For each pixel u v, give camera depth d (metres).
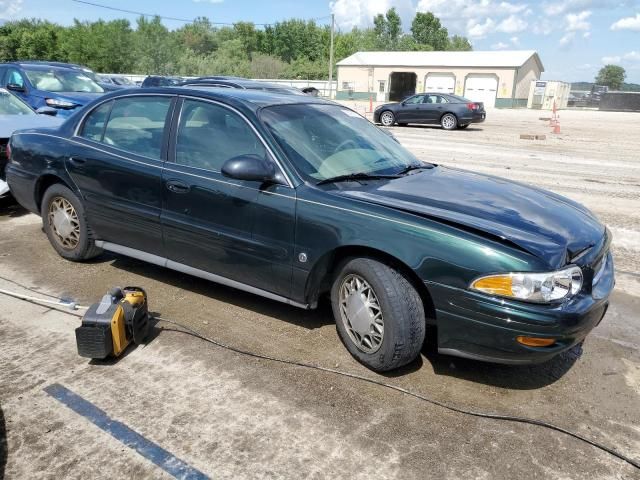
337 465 2.63
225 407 3.04
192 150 4.04
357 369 3.45
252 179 3.53
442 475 2.58
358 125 4.48
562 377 3.44
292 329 3.95
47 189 4.98
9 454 2.65
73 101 10.70
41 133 5.06
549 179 9.99
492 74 46.84
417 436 2.84
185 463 2.62
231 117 3.91
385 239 3.17
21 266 5.01
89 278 4.76
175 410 3.00
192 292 4.53
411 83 52.41
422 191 3.61
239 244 3.77
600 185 9.52
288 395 3.16
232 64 68.00
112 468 2.58
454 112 20.86
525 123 26.50
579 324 2.93
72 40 60.56
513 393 3.25
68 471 2.55
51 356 3.53
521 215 3.33
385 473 2.58
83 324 3.38
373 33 101.38
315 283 3.59
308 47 91.38
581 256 3.10
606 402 3.20
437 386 3.29
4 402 3.04
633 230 6.73
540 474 2.61
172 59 61.84
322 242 3.39
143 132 4.35
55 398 3.09
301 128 3.96
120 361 3.48
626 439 2.87
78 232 4.90
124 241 4.55
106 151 4.49
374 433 2.86
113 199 4.44
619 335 4.06
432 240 3.05
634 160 12.88
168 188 4.07
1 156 6.20
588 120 29.84
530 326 2.86
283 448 2.73
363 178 3.77
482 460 2.69
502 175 10.28
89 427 2.85
